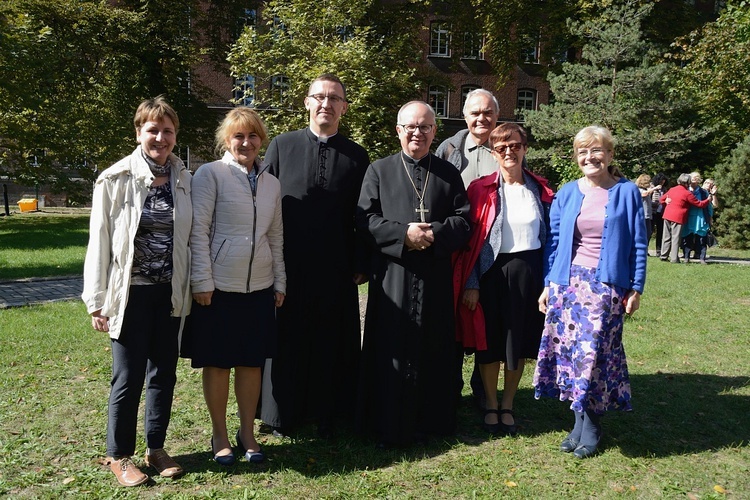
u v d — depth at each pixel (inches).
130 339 125.4
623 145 663.1
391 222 144.7
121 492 126.3
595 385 144.5
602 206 144.8
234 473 135.5
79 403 173.5
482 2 782.5
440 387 151.8
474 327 157.9
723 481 135.5
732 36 700.0
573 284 145.9
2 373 197.5
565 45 814.5
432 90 1256.2
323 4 487.8
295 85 466.0
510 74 895.7
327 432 155.3
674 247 508.7
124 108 778.8
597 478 136.3
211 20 877.2
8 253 479.5
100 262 123.0
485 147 174.4
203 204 132.0
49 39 651.5
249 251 134.0
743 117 759.7
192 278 129.6
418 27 732.7
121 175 124.3
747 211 645.9
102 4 758.5
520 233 156.5
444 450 149.4
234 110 137.6
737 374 208.1
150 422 132.9
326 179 153.3
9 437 151.4
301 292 151.8
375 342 149.6
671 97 682.8
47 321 264.1
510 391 162.7
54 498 124.2
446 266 151.6
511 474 138.0
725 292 352.8
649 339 250.4
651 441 155.1
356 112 459.2
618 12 663.1
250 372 140.3
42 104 592.7
